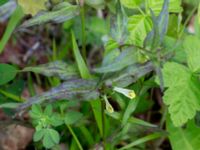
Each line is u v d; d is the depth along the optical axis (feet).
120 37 0.75
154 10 0.81
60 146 0.91
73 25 1.04
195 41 0.78
